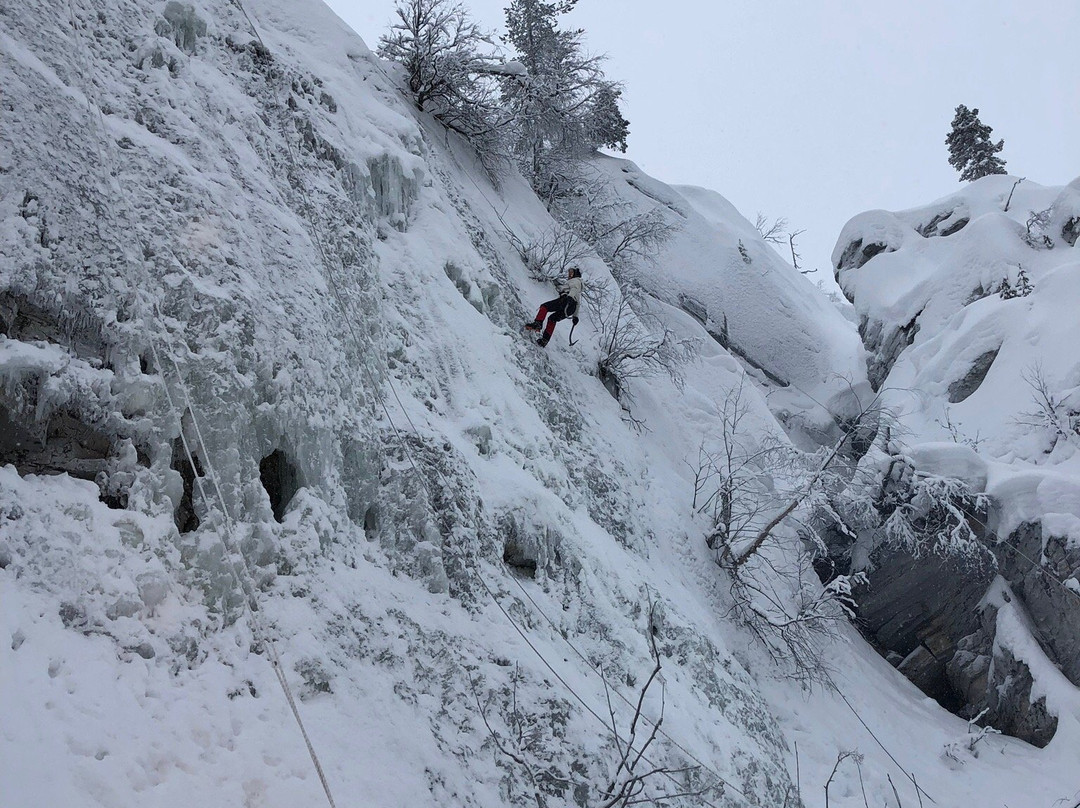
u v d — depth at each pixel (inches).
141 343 248.4
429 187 548.4
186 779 194.4
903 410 1005.2
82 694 188.7
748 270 1283.2
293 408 293.3
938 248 1233.4
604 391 642.2
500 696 293.7
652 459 632.4
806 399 1180.5
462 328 477.7
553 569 392.8
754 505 645.3
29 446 221.0
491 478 393.7
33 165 243.0
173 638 221.0
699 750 372.8
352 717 245.4
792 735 525.3
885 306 1171.9
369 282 406.9
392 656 274.7
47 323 231.3
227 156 340.2
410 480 335.9
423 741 256.5
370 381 362.3
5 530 200.1
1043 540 701.9
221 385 267.0
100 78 299.9
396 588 304.2
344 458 318.0
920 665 715.4
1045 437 834.2
